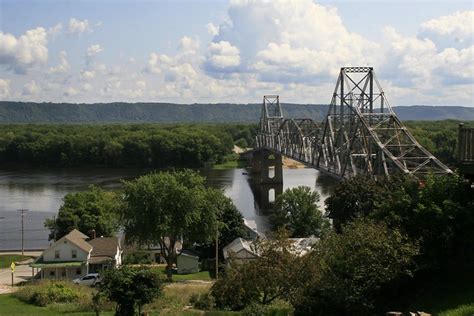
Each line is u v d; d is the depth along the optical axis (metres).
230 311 32.19
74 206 75.88
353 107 84.94
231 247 62.91
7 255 69.56
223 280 31.27
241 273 30.12
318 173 178.75
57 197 114.62
